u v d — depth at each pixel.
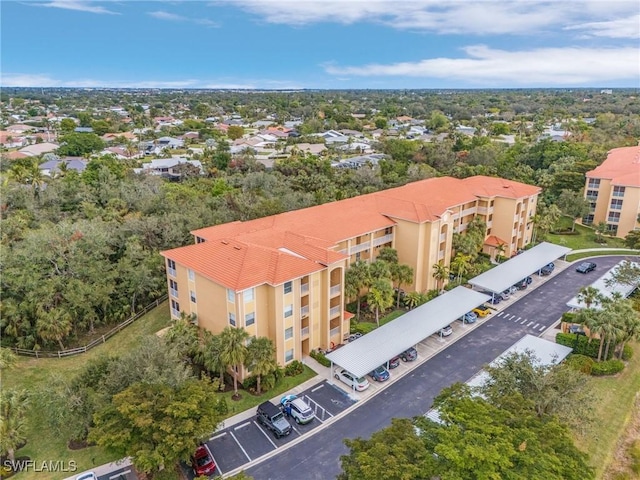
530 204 72.25
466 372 42.31
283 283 39.31
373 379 41.28
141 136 178.38
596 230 79.94
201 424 28.41
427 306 50.50
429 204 60.25
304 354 44.25
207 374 40.59
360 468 23.56
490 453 22.22
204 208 68.88
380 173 104.56
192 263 42.34
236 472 30.78
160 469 30.23
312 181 94.25
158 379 31.08
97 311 53.47
